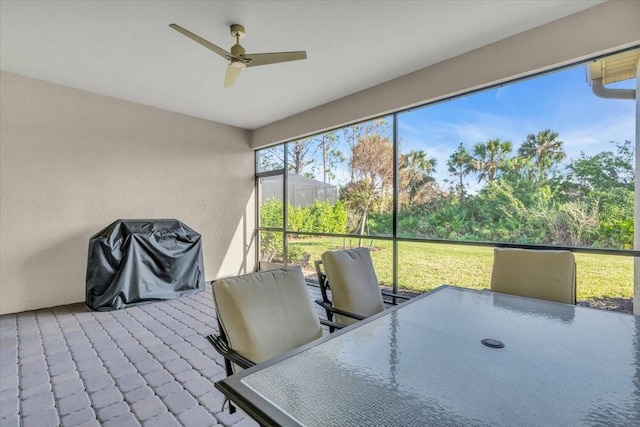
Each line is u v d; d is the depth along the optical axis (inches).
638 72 99.8
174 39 115.2
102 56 127.9
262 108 190.7
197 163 207.6
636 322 59.8
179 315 144.2
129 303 156.9
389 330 56.0
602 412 32.8
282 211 222.4
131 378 89.7
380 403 34.5
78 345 111.3
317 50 123.3
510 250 91.1
